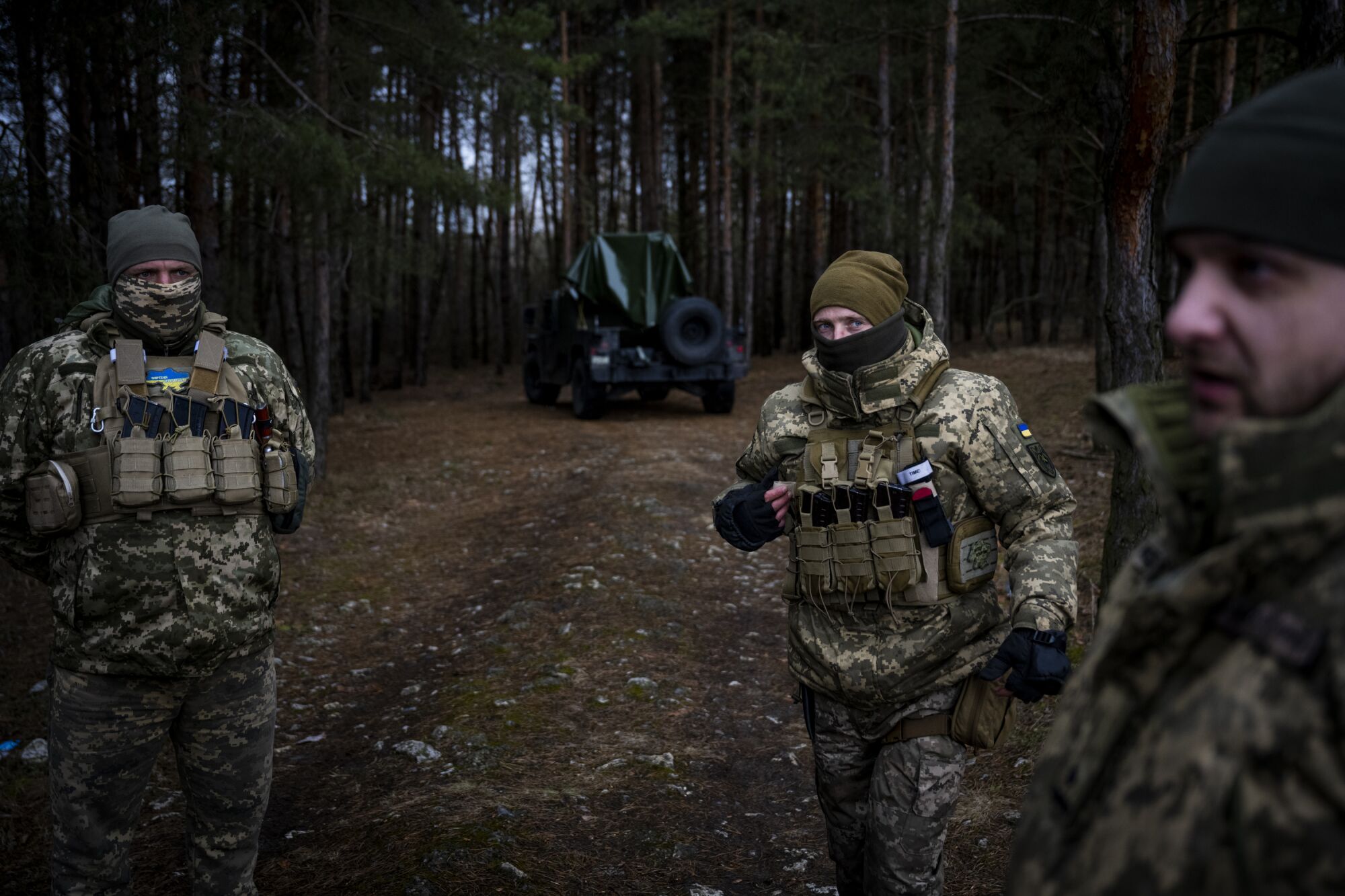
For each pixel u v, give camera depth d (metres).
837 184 16.06
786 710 4.22
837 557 2.04
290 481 2.29
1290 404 0.62
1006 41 12.16
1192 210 0.63
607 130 29.73
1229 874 0.57
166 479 2.11
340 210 9.62
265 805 2.37
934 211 12.08
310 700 4.57
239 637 2.20
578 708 4.12
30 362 2.17
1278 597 0.61
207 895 2.30
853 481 2.05
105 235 7.16
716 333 13.93
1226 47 9.09
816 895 2.81
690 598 5.67
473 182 9.70
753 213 22.08
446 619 5.75
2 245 6.33
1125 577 0.80
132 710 2.15
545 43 23.02
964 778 3.48
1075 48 3.99
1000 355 16.20
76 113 8.11
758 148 19.03
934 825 2.00
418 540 7.75
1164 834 0.61
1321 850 0.53
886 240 14.39
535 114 11.40
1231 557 0.62
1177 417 0.75
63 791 2.15
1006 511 2.03
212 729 2.24
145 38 6.69
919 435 2.03
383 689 4.71
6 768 3.81
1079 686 0.77
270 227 15.03
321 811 3.40
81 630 2.11
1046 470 2.03
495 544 7.40
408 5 11.25
